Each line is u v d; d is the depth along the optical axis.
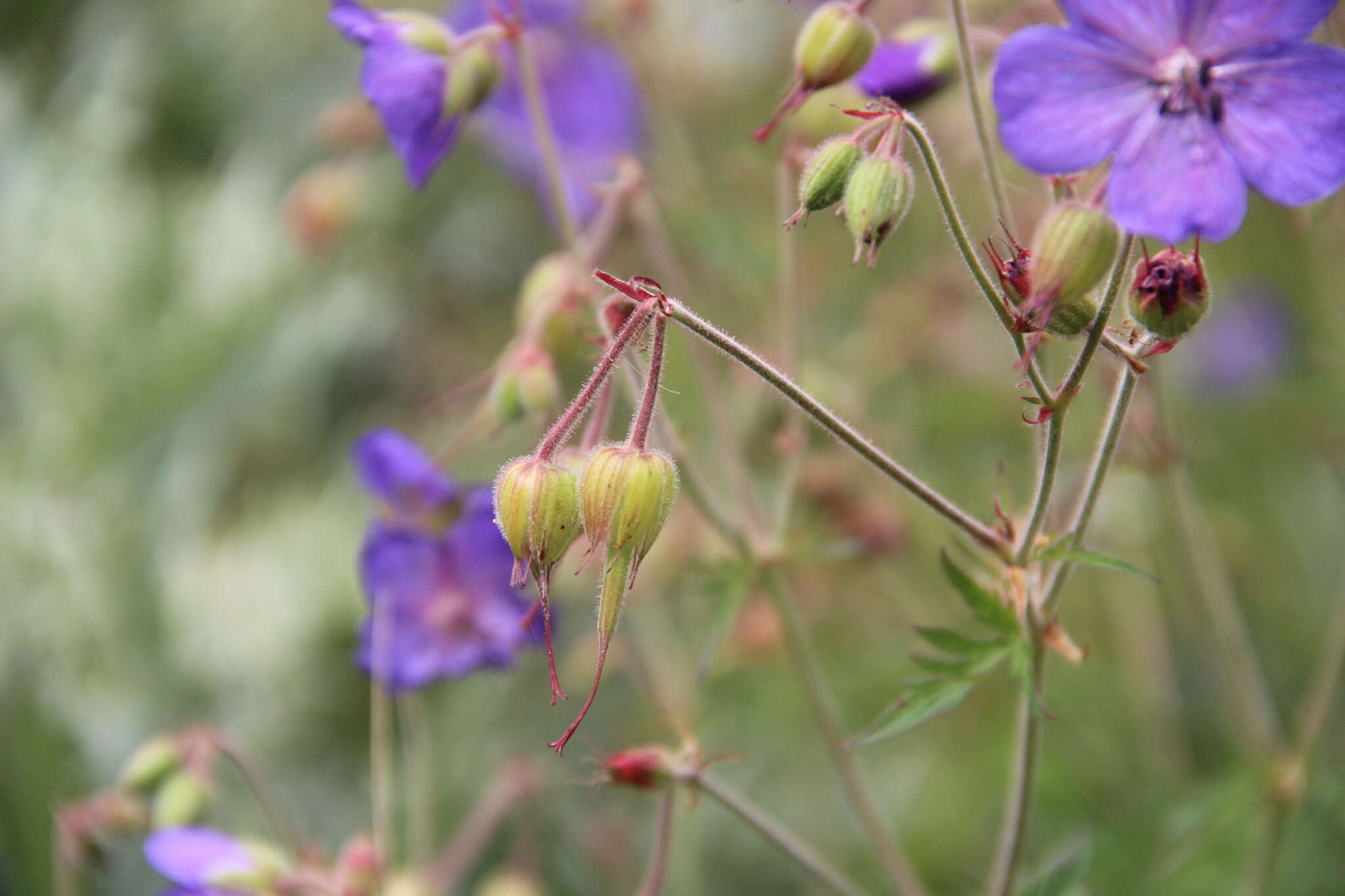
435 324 0.74
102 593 0.65
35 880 0.57
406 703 0.59
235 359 0.73
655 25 0.61
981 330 0.60
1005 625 0.41
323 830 0.60
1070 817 0.53
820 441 0.53
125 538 0.68
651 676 0.52
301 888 0.46
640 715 0.57
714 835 0.56
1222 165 0.38
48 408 0.71
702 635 0.54
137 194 0.78
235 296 0.74
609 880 0.54
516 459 0.39
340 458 0.72
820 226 0.63
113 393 0.72
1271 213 0.56
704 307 0.58
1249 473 0.63
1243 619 0.60
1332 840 0.50
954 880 0.54
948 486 0.59
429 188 0.76
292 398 0.73
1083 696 0.56
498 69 0.46
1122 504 0.54
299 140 0.80
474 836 0.50
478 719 0.62
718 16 0.71
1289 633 0.60
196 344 0.73
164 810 0.47
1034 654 0.42
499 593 0.49
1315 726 0.47
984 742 0.55
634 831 0.56
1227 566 0.59
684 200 0.55
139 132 0.81
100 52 0.83
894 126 0.40
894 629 0.56
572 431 0.39
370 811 0.61
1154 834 0.52
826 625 0.55
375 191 0.72
